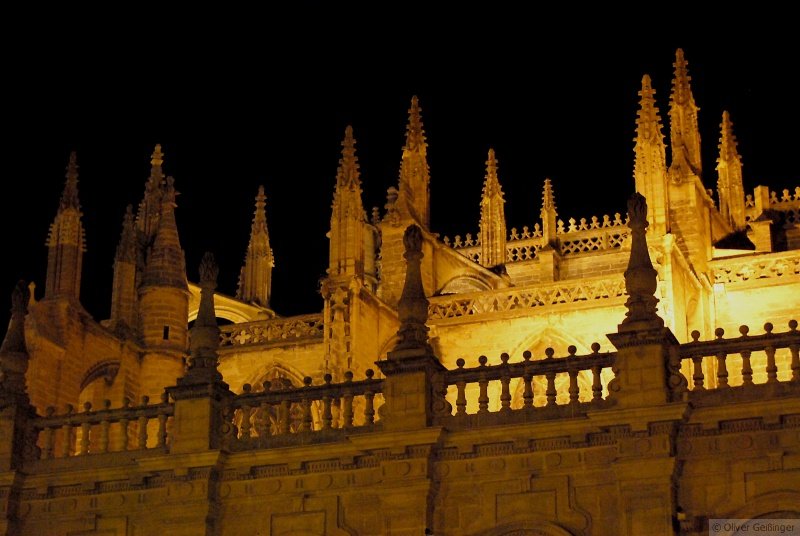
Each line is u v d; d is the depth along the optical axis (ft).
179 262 175.83
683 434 102.83
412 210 175.73
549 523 104.32
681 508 101.35
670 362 104.73
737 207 192.03
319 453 111.45
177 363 172.14
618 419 102.53
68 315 161.48
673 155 166.91
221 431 115.24
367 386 113.29
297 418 132.46
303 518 111.34
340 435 111.86
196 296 203.41
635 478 101.65
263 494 112.88
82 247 166.40
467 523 106.73
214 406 115.34
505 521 105.60
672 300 148.97
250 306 206.49
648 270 106.32
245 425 115.34
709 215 171.63
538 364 108.78
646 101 161.99
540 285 164.45
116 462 117.19
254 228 217.56
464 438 107.24
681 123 169.99
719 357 104.17
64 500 118.11
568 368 107.86
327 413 113.50
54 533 117.29
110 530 115.85
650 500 100.89
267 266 216.13
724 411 101.30
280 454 112.27
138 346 171.01
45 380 156.87
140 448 117.39
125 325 173.47
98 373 166.61
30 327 157.28
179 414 115.24
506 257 206.39
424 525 106.42
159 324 171.83
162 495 115.14
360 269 166.40
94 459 118.21
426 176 180.86
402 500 107.34
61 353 159.43
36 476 118.32
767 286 161.38
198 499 112.88
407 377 109.91
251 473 113.50
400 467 107.86
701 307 160.25
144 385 169.89
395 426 108.78
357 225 167.53
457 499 107.55
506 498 106.22
